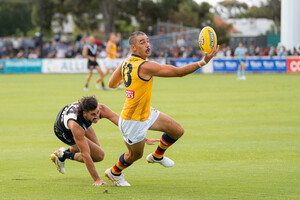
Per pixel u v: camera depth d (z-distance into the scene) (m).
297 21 76.38
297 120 24.69
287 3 76.38
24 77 64.56
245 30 122.44
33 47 86.25
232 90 41.88
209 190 12.44
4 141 20.20
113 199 11.70
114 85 13.47
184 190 12.48
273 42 93.00
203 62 12.02
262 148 18.02
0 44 87.62
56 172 14.93
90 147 13.92
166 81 55.09
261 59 69.81
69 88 45.53
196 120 25.05
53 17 118.06
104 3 110.56
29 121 25.58
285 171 14.47
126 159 13.01
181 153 17.42
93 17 119.06
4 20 127.06
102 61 73.56
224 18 125.50
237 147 18.28
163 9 123.25
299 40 76.94
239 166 15.27
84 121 13.08
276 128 22.41
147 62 12.33
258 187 12.64
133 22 133.50
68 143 14.15
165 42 84.12
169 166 14.01
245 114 26.97
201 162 15.98
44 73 75.38
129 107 12.62
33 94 39.97
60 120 13.55
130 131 12.70
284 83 48.69
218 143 19.11
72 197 11.95
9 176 14.37
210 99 34.75
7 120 25.89
